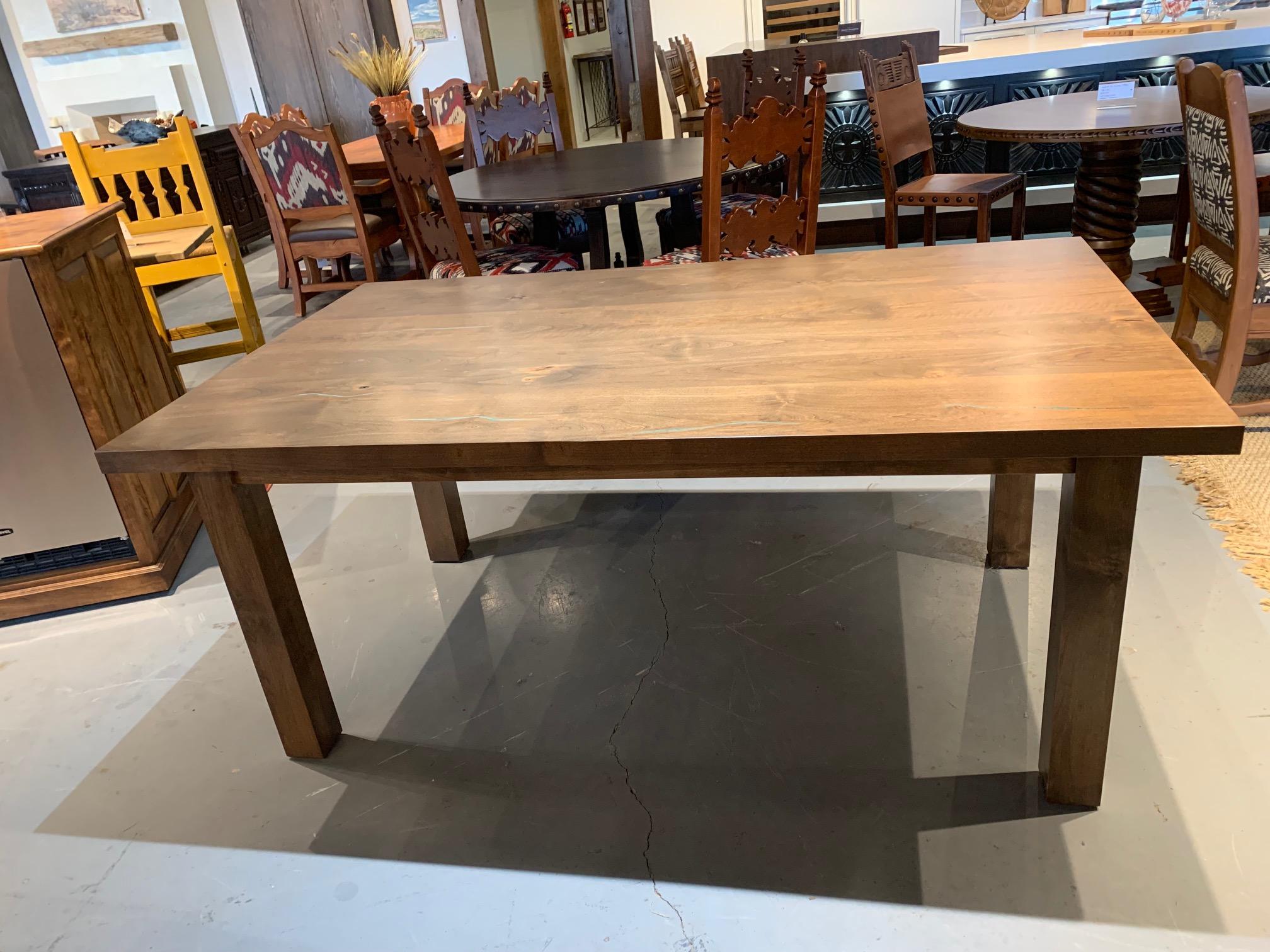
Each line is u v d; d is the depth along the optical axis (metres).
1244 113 2.00
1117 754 1.47
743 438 1.14
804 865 1.35
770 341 1.48
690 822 1.44
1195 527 2.05
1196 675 1.61
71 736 1.81
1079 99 3.53
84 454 2.16
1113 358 1.24
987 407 1.13
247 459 1.30
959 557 2.04
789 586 2.01
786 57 4.64
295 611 1.58
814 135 2.51
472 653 1.92
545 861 1.41
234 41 6.58
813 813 1.44
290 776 1.64
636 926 1.29
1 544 2.20
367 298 2.03
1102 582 1.21
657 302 1.77
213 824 1.55
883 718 1.61
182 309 5.01
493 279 2.09
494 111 4.04
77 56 6.32
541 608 2.05
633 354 1.49
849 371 1.31
